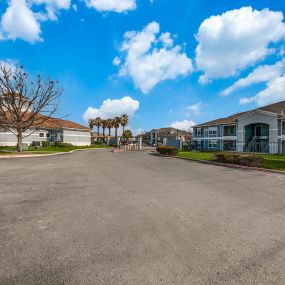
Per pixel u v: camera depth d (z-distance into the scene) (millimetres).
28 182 9117
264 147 37188
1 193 7234
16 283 2695
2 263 3127
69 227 4449
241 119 40875
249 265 3148
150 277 2838
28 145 40250
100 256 3340
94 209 5641
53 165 15328
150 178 10469
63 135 47375
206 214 5387
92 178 10250
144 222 4781
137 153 33188
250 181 10008
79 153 30438
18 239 3887
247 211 5668
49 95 28938
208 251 3535
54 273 2902
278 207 6035
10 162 17156
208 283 2734
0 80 26078
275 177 11203
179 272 2953
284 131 35469
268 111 36000
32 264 3105
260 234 4230
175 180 10016
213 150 47094
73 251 3479
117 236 4047
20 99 27125
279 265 3158
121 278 2811
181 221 4883
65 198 6672
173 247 3656
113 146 66250
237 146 41656
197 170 13617
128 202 6320
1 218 4934
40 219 4891
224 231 4355
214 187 8617
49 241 3818
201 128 51156
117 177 10641
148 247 3643
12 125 27500
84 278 2809
